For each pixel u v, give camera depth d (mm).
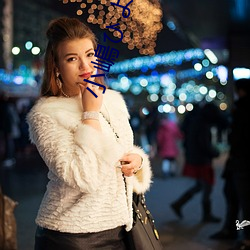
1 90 21781
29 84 22594
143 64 24500
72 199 2832
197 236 7645
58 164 2701
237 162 6836
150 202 10406
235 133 6828
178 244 7168
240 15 13836
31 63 21109
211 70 26797
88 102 2834
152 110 20859
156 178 14266
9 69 22172
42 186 12477
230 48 17203
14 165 17438
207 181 8609
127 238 3049
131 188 3023
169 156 14266
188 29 16719
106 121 3086
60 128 2795
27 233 7582
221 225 8367
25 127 21625
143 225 3092
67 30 2904
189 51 23703
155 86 33750
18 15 20531
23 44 21250
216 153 8648
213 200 10461
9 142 17656
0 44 21438
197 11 13219
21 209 9391
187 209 9633
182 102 32469
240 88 6879
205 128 8727
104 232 2889
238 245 6824
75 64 2900
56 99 2922
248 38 17031
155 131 20422
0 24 20906
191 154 8609
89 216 2822
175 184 13047
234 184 7117
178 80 35125
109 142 2738
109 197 2881
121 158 2859
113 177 2896
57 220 2834
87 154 2688
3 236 5164
